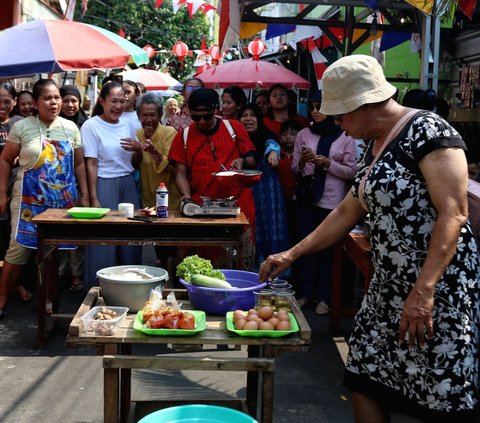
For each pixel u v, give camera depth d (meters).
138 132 5.59
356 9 9.01
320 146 5.16
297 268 5.62
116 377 2.42
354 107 2.22
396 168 2.20
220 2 5.62
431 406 2.22
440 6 3.98
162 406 3.13
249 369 2.42
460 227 2.10
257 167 5.46
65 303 5.46
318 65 9.30
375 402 2.38
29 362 4.11
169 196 5.48
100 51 6.03
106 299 2.90
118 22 19.61
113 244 4.22
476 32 6.95
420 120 2.19
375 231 2.29
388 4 5.70
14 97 6.11
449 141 2.12
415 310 2.11
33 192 4.77
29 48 5.88
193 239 4.28
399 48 9.22
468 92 7.00
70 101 6.02
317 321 5.07
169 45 20.78
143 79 12.33
